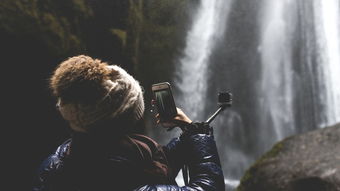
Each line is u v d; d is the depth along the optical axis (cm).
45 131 942
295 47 2062
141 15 1521
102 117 108
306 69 2050
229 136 1881
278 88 2005
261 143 1936
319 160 555
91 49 1119
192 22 1797
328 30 2097
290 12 2092
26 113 923
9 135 911
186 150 123
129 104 111
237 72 1938
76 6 1086
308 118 2019
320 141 614
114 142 110
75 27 1061
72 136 113
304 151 597
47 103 920
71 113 108
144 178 109
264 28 2017
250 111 1941
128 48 1307
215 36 1891
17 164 930
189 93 1781
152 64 1639
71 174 109
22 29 874
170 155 129
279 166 574
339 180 497
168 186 108
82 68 108
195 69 1805
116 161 107
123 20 1277
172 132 1483
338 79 2044
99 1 1180
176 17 1723
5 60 868
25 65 895
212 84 1869
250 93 1948
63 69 110
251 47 1980
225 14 1936
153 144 118
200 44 1827
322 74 2053
